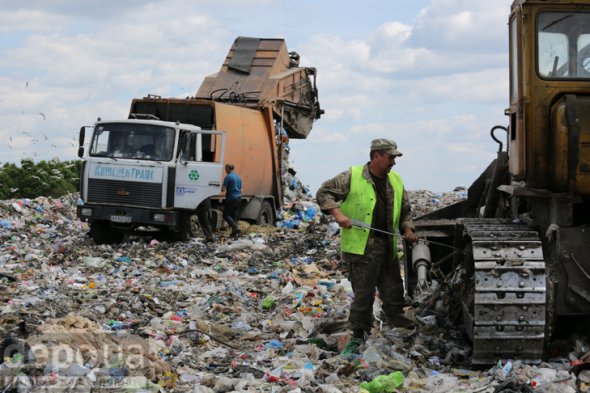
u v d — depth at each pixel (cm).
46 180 3547
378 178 783
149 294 1112
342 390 639
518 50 719
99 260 1467
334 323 866
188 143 1819
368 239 774
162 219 1775
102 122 1823
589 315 726
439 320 845
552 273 689
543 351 692
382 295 812
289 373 680
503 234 709
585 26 715
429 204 2555
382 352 742
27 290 1108
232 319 970
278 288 1217
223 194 1959
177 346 786
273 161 2323
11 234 1856
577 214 730
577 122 670
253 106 2298
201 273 1360
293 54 2700
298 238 1908
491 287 669
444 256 995
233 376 691
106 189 1805
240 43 2589
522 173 712
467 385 646
